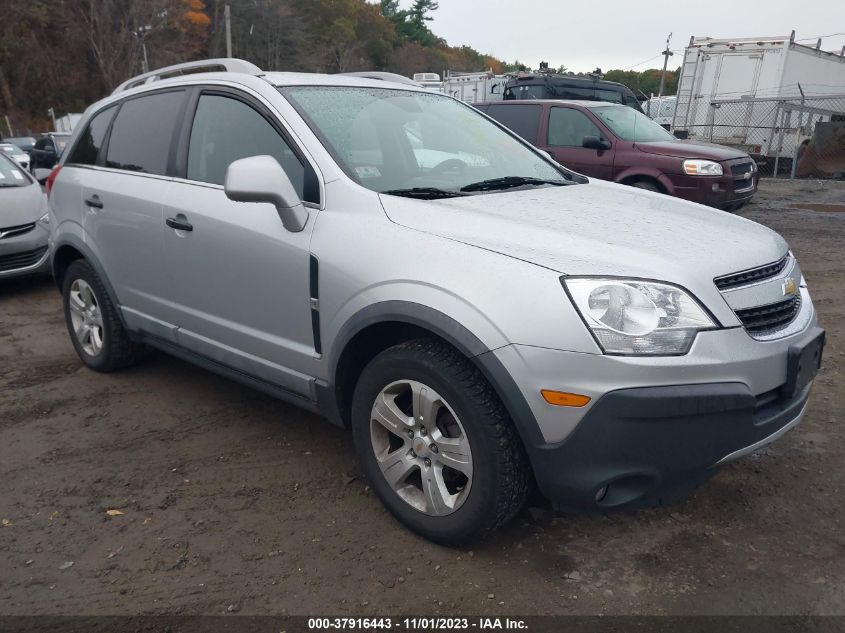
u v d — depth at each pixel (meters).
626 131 9.16
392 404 2.81
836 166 15.48
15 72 52.72
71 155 4.73
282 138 3.28
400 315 2.64
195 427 3.89
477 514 2.58
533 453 2.44
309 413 4.07
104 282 4.28
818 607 2.45
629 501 2.45
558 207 3.10
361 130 3.41
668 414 2.31
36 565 2.73
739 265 2.65
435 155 3.66
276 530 2.93
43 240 6.83
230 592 2.56
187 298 3.69
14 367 4.85
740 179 8.67
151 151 3.98
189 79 3.91
